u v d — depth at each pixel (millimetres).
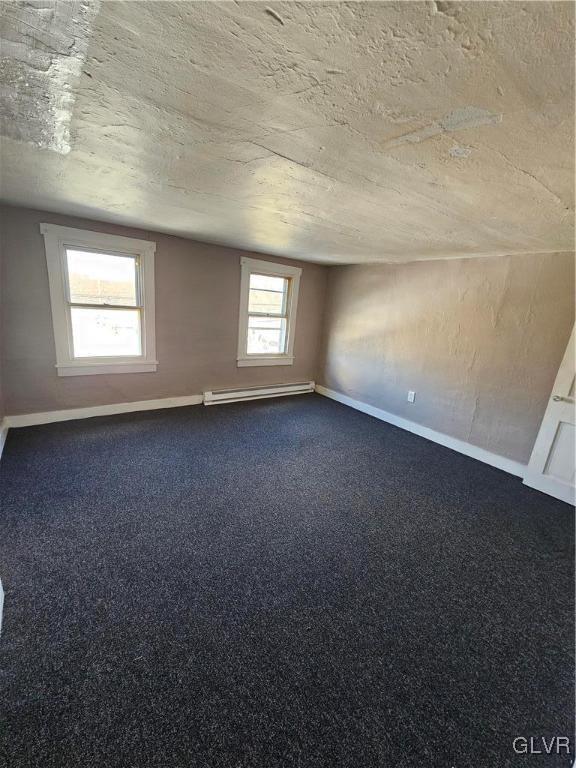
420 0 594
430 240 2625
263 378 4816
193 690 1209
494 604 1677
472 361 3303
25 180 1957
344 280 4695
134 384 3762
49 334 3137
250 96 974
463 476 2957
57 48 821
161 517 2127
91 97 1042
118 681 1215
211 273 3941
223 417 3934
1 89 1007
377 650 1405
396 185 1553
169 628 1427
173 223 2928
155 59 844
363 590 1705
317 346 5242
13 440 2939
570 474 2611
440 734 1135
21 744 1029
